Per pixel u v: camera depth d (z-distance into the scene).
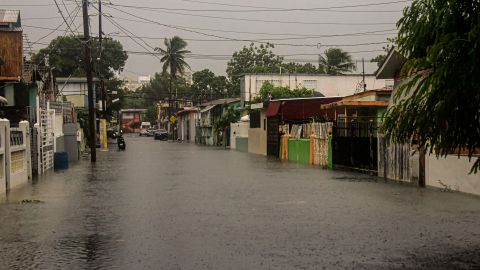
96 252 8.59
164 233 10.10
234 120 62.25
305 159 32.22
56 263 7.93
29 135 22.36
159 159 35.75
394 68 21.80
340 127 27.27
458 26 7.04
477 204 13.81
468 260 7.96
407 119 7.39
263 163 31.44
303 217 11.88
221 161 33.41
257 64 87.81
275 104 40.06
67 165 28.78
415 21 7.41
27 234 10.16
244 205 13.80
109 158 37.44
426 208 13.16
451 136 7.25
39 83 33.00
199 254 8.38
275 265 7.71
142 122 150.50
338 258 8.10
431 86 7.02
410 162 19.48
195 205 13.83
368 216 11.98
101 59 56.50
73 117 42.59
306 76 61.59
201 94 95.56
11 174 18.75
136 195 16.06
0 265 7.84
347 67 75.25
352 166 25.53
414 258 8.09
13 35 29.28
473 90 6.70
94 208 13.48
